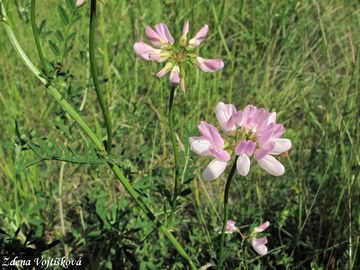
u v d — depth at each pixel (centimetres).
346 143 21
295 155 23
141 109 23
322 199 20
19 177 19
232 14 33
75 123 18
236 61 30
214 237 19
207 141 11
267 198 20
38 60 26
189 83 25
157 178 16
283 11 32
